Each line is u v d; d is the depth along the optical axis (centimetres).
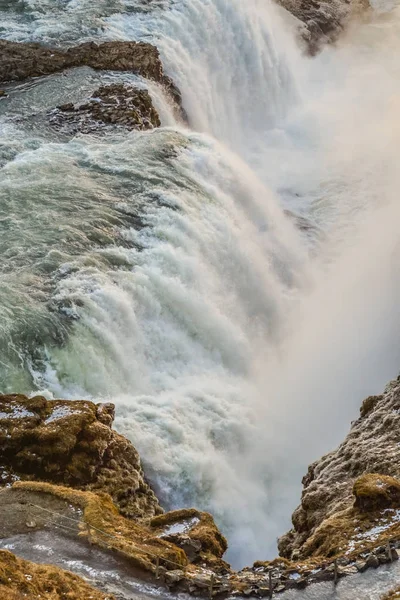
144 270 7250
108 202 8006
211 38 12125
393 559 3922
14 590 3322
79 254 7244
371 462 5319
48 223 7581
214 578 3894
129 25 11819
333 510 4900
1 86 10369
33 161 8562
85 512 4303
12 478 4984
